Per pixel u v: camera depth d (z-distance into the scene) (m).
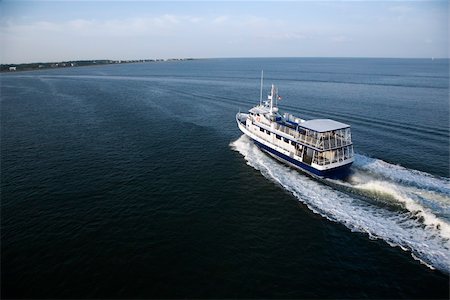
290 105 91.25
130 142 60.16
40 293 24.45
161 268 27.09
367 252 29.09
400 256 28.31
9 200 37.97
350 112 81.19
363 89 127.62
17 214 35.00
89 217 34.62
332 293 24.72
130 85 154.00
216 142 60.75
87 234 31.62
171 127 71.25
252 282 25.75
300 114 79.56
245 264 27.77
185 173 46.25
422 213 34.31
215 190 41.16
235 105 97.75
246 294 24.56
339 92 119.00
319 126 44.31
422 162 48.44
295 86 141.25
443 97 104.56
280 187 42.00
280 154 49.97
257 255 28.94
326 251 29.42
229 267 27.36
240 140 61.81
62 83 162.00
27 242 30.34
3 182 42.62
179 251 29.27
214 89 135.12
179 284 25.39
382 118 74.56
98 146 57.66
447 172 44.84
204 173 46.34
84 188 41.19
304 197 39.19
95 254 28.73
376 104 92.06
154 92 126.88
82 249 29.41
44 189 40.81
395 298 24.12
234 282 25.72
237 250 29.55
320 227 33.03
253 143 59.81
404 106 88.56
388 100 99.00
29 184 42.16
